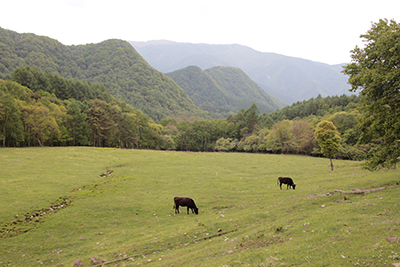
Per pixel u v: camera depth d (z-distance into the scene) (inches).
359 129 857.5
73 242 687.7
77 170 1729.8
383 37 628.1
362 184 995.9
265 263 356.8
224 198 1108.5
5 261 579.5
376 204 582.6
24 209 924.6
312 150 3693.4
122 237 695.1
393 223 424.8
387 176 1082.1
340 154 3154.5
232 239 534.9
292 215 649.6
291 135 4042.8
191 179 1576.0
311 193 956.0
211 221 725.9
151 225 801.6
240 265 368.8
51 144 3560.5
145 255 535.2
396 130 690.2
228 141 5310.0
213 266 380.5
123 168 1937.7
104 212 943.0
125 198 1130.7
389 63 619.8
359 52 756.6
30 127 3029.0
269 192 1155.9
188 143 5625.0
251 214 735.1
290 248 398.9
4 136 2679.6
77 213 926.4
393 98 674.8
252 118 5821.9
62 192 1185.4
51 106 3678.6
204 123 5930.1
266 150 4694.9
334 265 310.0
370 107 725.3
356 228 432.8
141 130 4859.7
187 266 406.3
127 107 7057.1
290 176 1648.6
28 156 2076.8
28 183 1274.6
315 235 436.8
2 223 798.5
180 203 914.1
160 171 1841.8
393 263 276.4
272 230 530.3
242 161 2502.5
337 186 1046.4
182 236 618.8
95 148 3011.8
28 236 727.1
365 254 319.6
